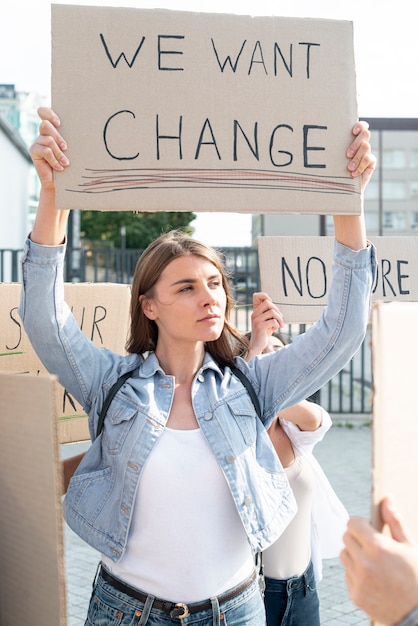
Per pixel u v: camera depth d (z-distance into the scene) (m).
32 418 1.46
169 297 2.07
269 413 2.12
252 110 1.83
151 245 2.18
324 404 10.95
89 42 1.79
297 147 1.84
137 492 1.93
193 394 2.04
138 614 1.89
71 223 12.40
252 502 1.93
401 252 2.79
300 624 2.53
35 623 1.51
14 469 1.53
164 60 1.81
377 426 1.28
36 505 1.47
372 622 1.24
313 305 2.77
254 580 2.02
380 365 1.29
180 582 1.88
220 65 1.83
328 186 1.84
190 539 1.90
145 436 1.96
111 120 1.79
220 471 1.95
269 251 2.78
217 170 1.80
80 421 2.49
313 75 1.86
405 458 1.30
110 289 2.60
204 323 2.05
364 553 1.22
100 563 2.05
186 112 1.81
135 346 2.29
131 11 1.81
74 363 2.04
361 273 1.99
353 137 1.86
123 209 1.78
